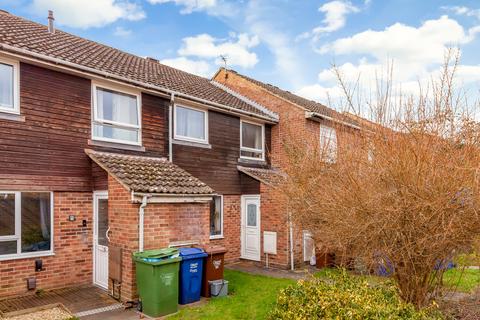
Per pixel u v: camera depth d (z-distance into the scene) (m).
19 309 7.36
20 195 8.19
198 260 8.16
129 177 8.42
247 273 11.23
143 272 7.31
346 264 7.20
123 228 8.13
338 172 6.79
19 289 8.10
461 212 5.05
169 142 11.19
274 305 7.19
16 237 8.11
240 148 13.77
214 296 8.32
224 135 13.16
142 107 10.63
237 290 9.00
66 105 9.02
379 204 5.48
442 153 5.42
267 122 14.63
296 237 12.34
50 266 8.61
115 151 9.89
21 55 8.02
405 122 5.96
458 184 5.08
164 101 11.24
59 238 8.78
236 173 13.53
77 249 9.09
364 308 4.74
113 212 8.41
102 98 9.83
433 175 5.16
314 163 8.82
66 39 11.95
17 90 8.19
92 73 9.26
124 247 8.06
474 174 5.01
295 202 9.46
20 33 9.74
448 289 6.48
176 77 14.46
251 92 16.12
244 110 13.48
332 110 8.16
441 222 5.14
